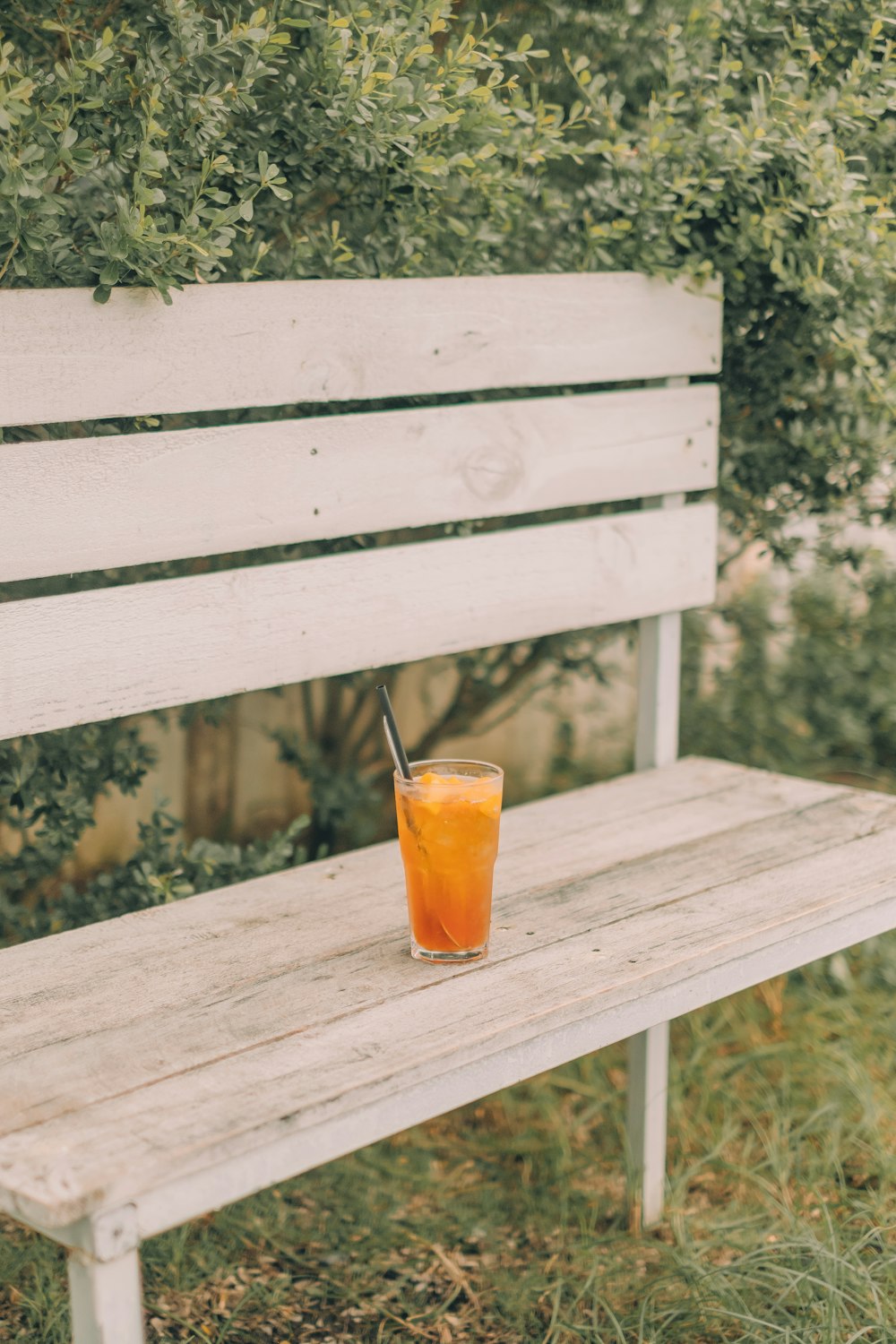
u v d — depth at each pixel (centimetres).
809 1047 262
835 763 344
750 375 240
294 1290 203
